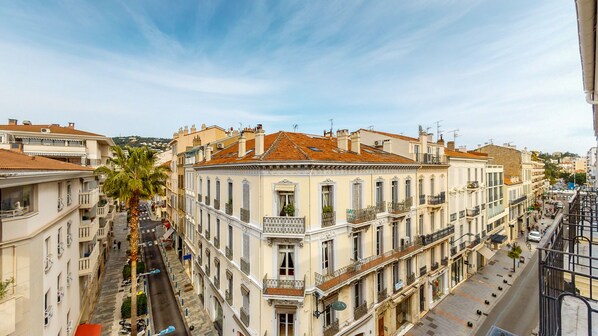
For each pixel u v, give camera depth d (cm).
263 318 1473
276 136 2012
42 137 3134
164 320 2259
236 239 1784
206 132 3672
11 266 1113
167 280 3070
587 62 364
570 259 605
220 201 2075
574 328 508
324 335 1488
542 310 376
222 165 1881
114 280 2980
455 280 2748
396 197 2008
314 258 1471
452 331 2009
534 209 5462
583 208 771
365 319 1695
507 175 4850
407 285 2042
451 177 2672
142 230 5525
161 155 6656
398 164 1934
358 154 1889
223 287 2009
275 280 1419
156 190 2198
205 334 2069
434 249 2395
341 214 1609
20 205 1225
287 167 1466
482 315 2214
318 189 1500
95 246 2389
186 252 3297
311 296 1450
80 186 2191
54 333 1434
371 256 1745
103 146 4103
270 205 1484
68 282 1706
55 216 1508
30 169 1151
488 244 3438
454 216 2692
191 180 3075
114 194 2025
